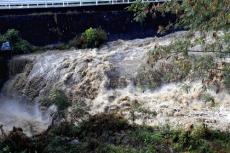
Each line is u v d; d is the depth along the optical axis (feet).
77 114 74.18
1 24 107.65
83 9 108.68
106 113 78.13
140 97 85.46
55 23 107.96
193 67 56.24
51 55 100.48
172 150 66.03
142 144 67.46
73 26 108.27
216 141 67.31
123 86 88.94
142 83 88.28
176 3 54.60
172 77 78.69
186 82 83.15
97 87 89.04
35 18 107.65
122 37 107.24
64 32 108.37
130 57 95.91
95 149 66.13
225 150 64.90
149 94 86.17
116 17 107.34
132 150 65.67
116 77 90.63
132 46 101.24
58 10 108.47
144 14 57.62
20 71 100.63
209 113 77.36
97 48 103.40
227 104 78.23
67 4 108.58
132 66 92.63
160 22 106.11
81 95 88.33
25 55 103.24
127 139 68.69
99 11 108.06
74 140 68.18
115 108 82.38
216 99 79.36
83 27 108.37
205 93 78.13
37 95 92.68
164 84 86.53
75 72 92.63
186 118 76.13
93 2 108.17
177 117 76.95
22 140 67.31
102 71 91.30
